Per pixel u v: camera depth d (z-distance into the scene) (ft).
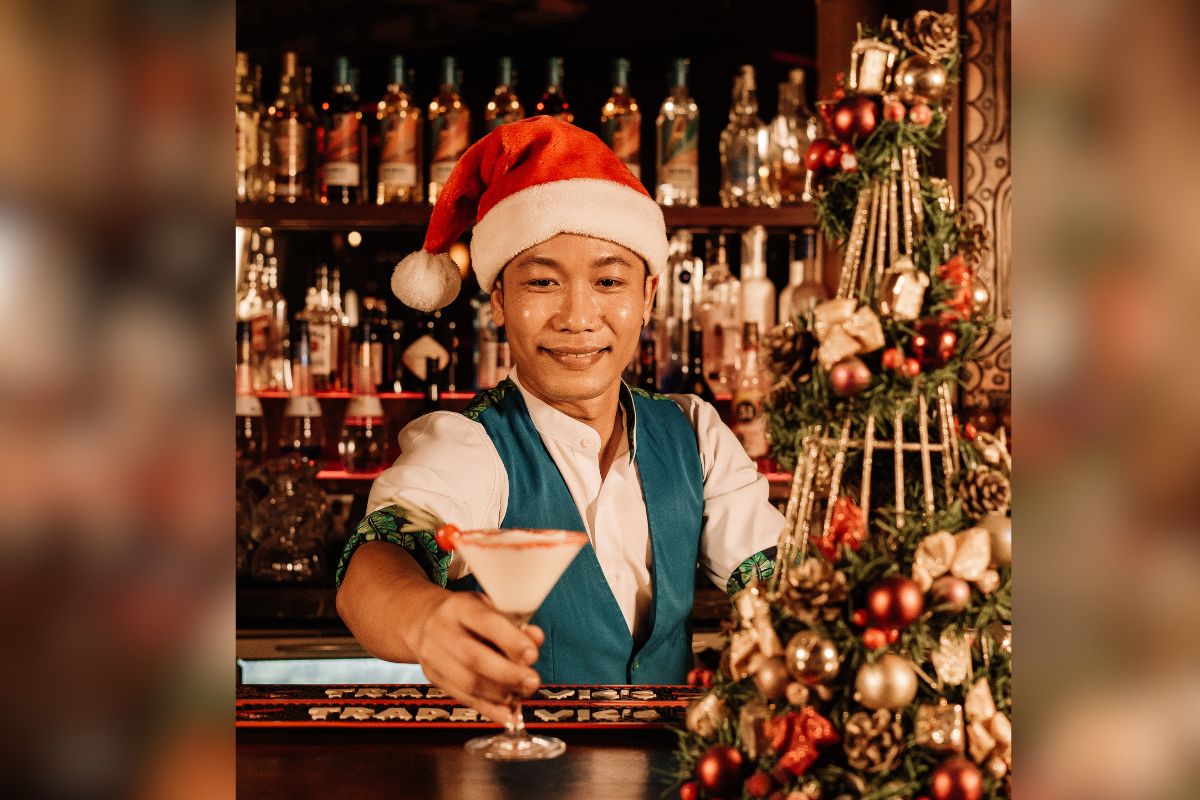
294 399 8.90
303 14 9.59
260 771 3.70
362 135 9.11
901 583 2.72
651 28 9.44
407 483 4.85
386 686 4.66
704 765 2.97
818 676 2.77
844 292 3.07
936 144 3.23
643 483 5.56
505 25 9.51
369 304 9.35
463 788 3.54
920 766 2.85
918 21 3.11
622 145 8.73
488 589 3.52
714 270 8.84
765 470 8.60
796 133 8.65
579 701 4.52
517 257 5.13
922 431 2.98
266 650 8.29
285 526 8.66
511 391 5.67
